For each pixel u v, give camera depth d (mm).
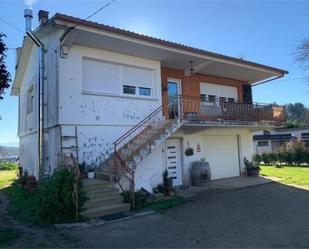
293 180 15750
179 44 12852
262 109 17078
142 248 6184
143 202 9969
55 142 11539
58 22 10031
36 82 13961
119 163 10664
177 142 15039
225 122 14766
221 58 14703
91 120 11852
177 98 14680
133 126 13086
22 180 14641
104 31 10844
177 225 7816
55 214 8125
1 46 7738
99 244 6449
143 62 13766
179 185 14453
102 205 9195
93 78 12203
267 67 17047
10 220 8508
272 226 7539
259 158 28234
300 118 60062
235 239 6605
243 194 12125
